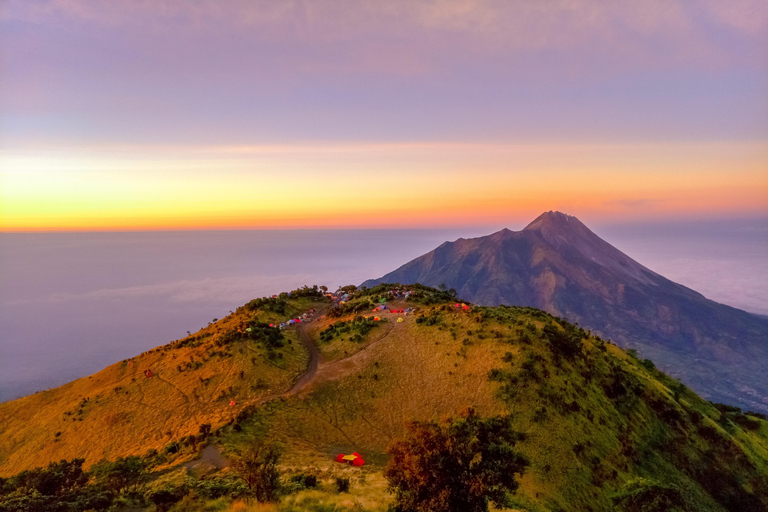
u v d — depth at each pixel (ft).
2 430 270.67
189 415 213.25
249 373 236.84
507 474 79.25
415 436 82.12
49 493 106.52
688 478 189.78
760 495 197.98
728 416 303.68
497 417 90.07
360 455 168.14
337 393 215.72
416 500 79.61
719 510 180.04
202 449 159.22
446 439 80.23
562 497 142.61
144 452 181.27
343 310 345.72
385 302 352.08
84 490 109.19
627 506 134.72
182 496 108.17
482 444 80.64
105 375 307.99
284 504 98.94
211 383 237.04
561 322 319.68
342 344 272.31
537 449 160.86
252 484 104.27
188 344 317.83
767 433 285.64
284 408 200.34
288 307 390.63
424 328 268.41
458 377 211.61
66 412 256.32
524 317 298.76
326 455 165.27
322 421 194.80
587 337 286.25
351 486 123.34
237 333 285.23
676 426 216.54
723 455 212.23
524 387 192.65
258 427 181.06
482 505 77.87
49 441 231.91
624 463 176.76
